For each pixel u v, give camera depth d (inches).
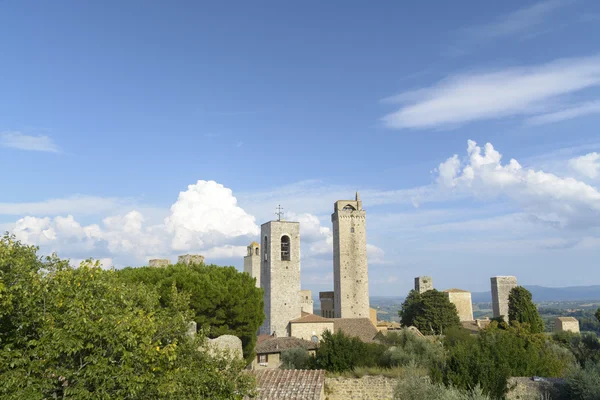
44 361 703.7
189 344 954.1
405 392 1341.0
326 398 1520.7
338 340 2004.2
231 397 920.9
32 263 839.7
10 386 652.1
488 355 1550.2
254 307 2229.3
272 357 2719.0
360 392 1525.6
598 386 1353.3
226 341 1492.4
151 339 829.2
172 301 1073.5
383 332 3619.6
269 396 1169.4
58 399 714.2
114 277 1087.6
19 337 729.6
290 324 3740.2
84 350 747.4
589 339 2938.0
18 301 727.7
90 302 802.8
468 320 5521.7
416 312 4530.0
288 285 4500.5
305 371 1310.3
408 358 1956.2
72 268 909.8
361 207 5300.2
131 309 872.9
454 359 1476.4
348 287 5103.3
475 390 1239.5
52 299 771.4
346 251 5162.4
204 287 2030.0
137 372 751.1
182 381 850.8
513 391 1477.6
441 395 1244.5
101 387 703.1
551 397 1443.2
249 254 6151.6
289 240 4591.5
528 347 2076.8
